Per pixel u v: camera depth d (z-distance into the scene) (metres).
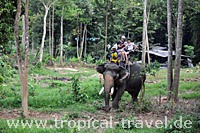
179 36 15.00
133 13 41.47
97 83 19.34
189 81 23.81
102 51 44.59
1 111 12.52
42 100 13.99
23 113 11.09
